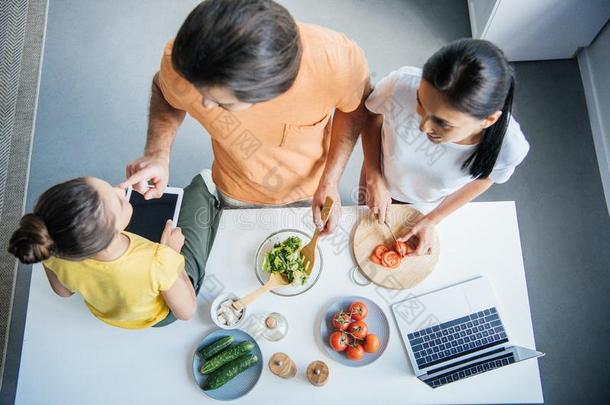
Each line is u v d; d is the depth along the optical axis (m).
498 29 2.23
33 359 1.29
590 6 2.05
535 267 2.13
